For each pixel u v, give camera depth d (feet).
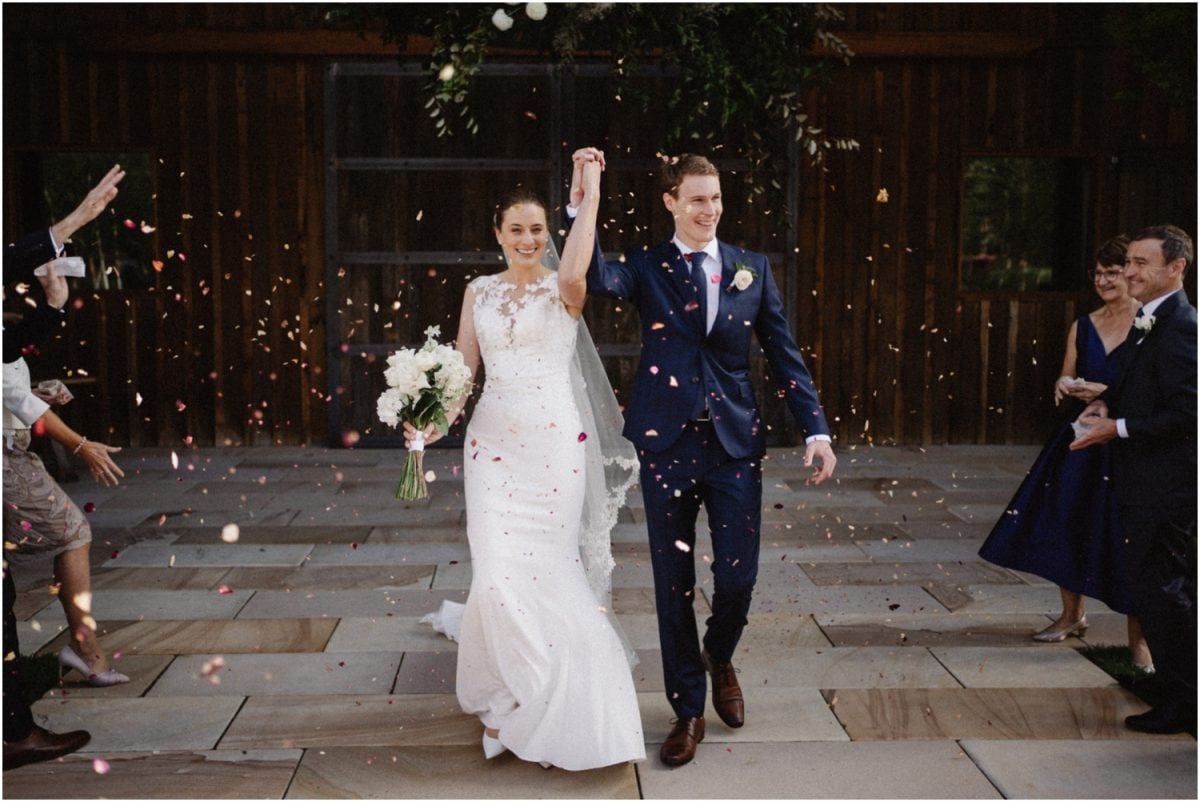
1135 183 28.84
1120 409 11.23
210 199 28.40
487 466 10.95
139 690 12.09
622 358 28.89
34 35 27.78
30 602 15.21
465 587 16.16
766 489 23.66
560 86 28.17
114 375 28.60
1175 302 10.97
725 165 28.37
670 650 10.63
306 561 17.60
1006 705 11.73
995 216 29.71
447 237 28.43
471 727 11.18
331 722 11.27
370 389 28.66
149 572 16.88
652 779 10.03
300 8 27.89
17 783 9.86
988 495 23.07
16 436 11.50
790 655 13.32
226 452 28.19
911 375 29.48
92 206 11.23
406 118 28.19
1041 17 28.81
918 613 14.99
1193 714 10.82
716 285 10.76
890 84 28.86
